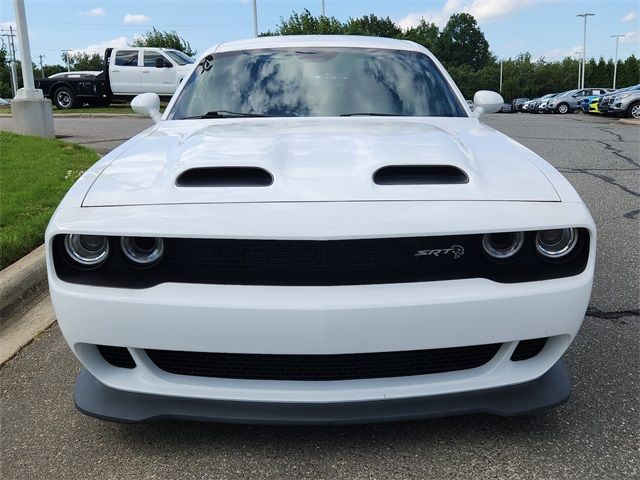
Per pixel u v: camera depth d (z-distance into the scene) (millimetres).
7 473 2111
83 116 17109
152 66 18859
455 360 2059
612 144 11883
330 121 2891
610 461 2113
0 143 8477
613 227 5395
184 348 1896
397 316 1854
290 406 1974
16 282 3779
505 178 2123
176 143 2525
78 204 2006
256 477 2053
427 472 2064
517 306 1915
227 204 1934
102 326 1918
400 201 1945
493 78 94500
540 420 2359
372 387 1980
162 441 2266
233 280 1903
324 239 1840
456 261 1970
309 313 1830
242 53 3486
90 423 2412
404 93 3217
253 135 2549
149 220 1901
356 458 2143
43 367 2941
